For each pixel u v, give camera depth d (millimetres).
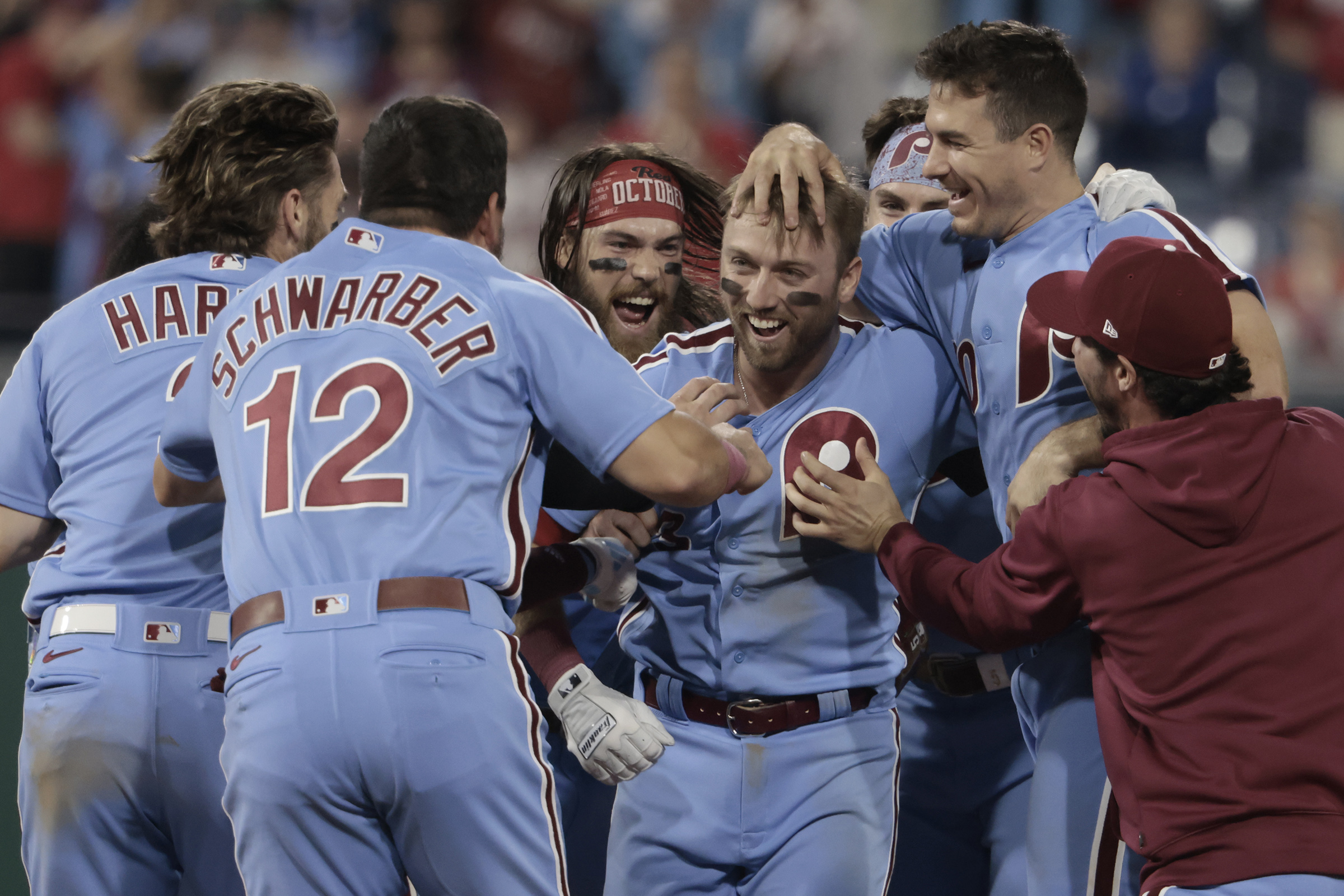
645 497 9320
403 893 8391
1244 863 7730
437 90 27719
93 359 9945
